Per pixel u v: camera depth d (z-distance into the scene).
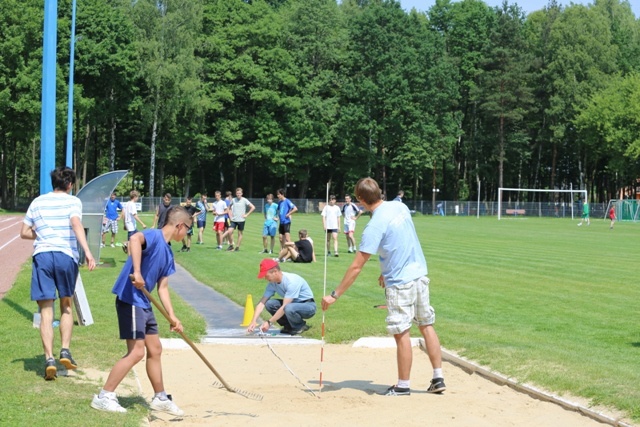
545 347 10.33
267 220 27.02
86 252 8.26
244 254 26.25
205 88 74.38
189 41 68.38
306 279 18.78
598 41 85.62
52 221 8.30
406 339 8.16
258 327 12.74
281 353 10.80
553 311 14.29
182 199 73.44
